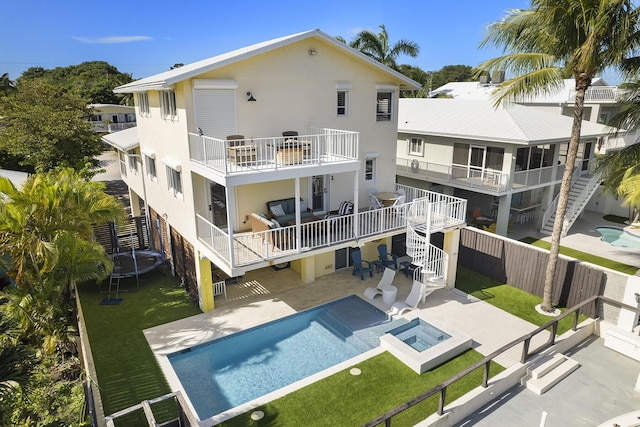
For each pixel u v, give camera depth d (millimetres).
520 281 17891
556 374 12195
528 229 26031
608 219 28312
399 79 18672
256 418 10266
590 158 27844
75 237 14055
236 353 13641
